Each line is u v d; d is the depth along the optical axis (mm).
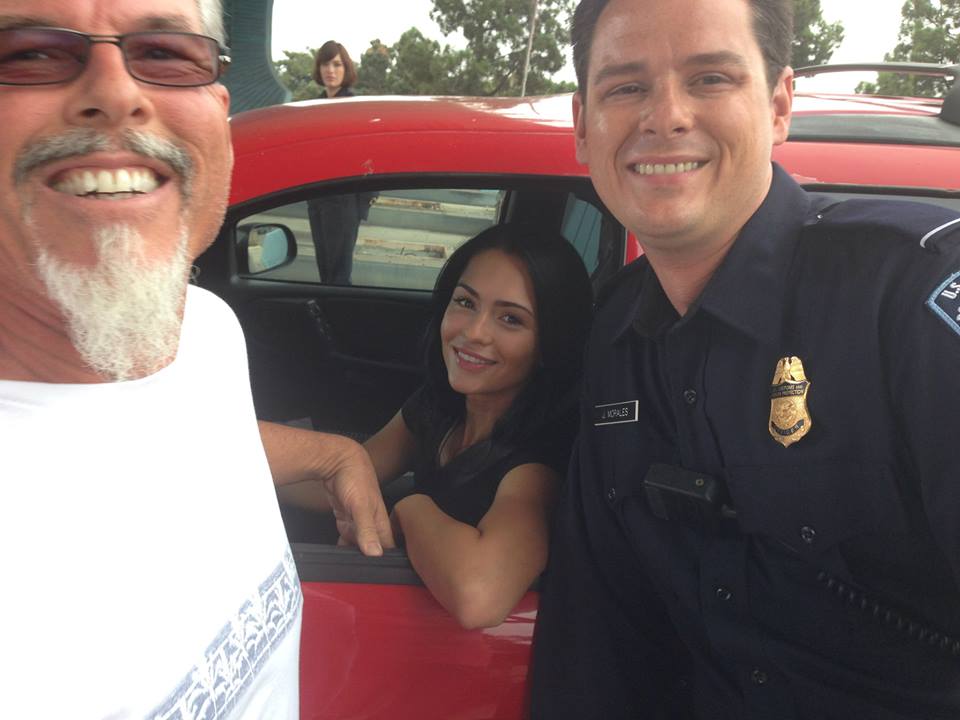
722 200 1057
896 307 956
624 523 1197
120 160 785
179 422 875
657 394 1167
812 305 1019
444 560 1273
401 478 1881
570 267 1522
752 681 1113
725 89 1031
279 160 1594
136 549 792
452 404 1685
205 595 852
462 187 1627
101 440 798
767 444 1029
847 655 1057
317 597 1286
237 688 879
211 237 938
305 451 1460
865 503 981
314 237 2232
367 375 2381
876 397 961
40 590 720
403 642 1286
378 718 1291
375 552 1338
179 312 891
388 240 2137
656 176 1062
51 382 807
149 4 777
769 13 1045
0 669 687
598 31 1091
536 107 1744
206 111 839
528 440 1517
